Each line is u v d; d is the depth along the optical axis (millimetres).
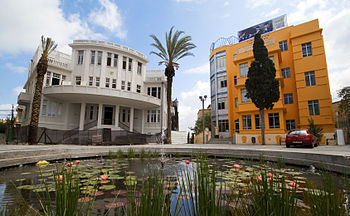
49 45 15312
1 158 4590
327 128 16031
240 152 7406
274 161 6250
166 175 3695
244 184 2746
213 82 26250
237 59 19047
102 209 1928
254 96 15211
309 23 18016
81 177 3631
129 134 17109
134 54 23219
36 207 1986
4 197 2412
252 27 23781
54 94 17172
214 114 25516
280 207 1174
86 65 20188
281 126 15742
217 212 1191
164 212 1167
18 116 31141
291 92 18625
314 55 17453
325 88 16578
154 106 22703
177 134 23891
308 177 3648
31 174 3984
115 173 4035
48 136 14273
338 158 4273
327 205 1297
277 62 17156
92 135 15914
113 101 19781
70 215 1119
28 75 24875
